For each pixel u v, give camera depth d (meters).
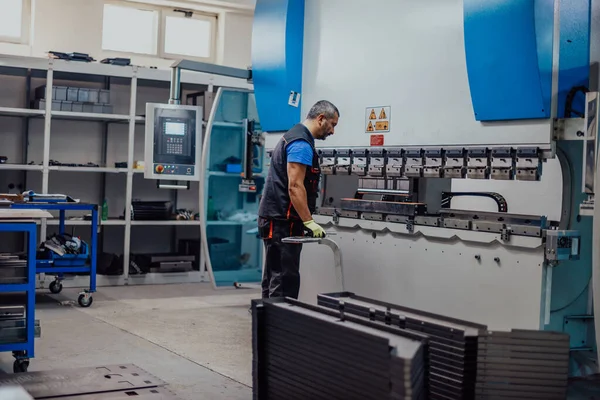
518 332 2.50
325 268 4.57
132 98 6.53
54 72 6.37
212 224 6.65
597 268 3.05
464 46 3.52
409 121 3.89
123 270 6.61
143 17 7.23
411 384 2.16
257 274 6.95
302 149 3.92
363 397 2.33
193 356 4.08
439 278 3.76
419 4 3.84
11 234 6.63
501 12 3.28
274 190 4.06
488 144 3.46
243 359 4.05
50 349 4.12
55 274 6.30
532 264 3.29
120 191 7.13
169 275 6.79
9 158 6.65
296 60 4.68
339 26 4.38
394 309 2.88
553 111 3.20
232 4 7.23
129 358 3.98
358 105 4.23
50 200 5.50
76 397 3.12
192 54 7.47
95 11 6.82
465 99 3.58
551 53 3.19
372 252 4.19
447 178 3.98
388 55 4.03
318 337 2.56
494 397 2.49
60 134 6.84
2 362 3.86
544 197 4.13
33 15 6.57
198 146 5.95
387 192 4.23
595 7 3.66
